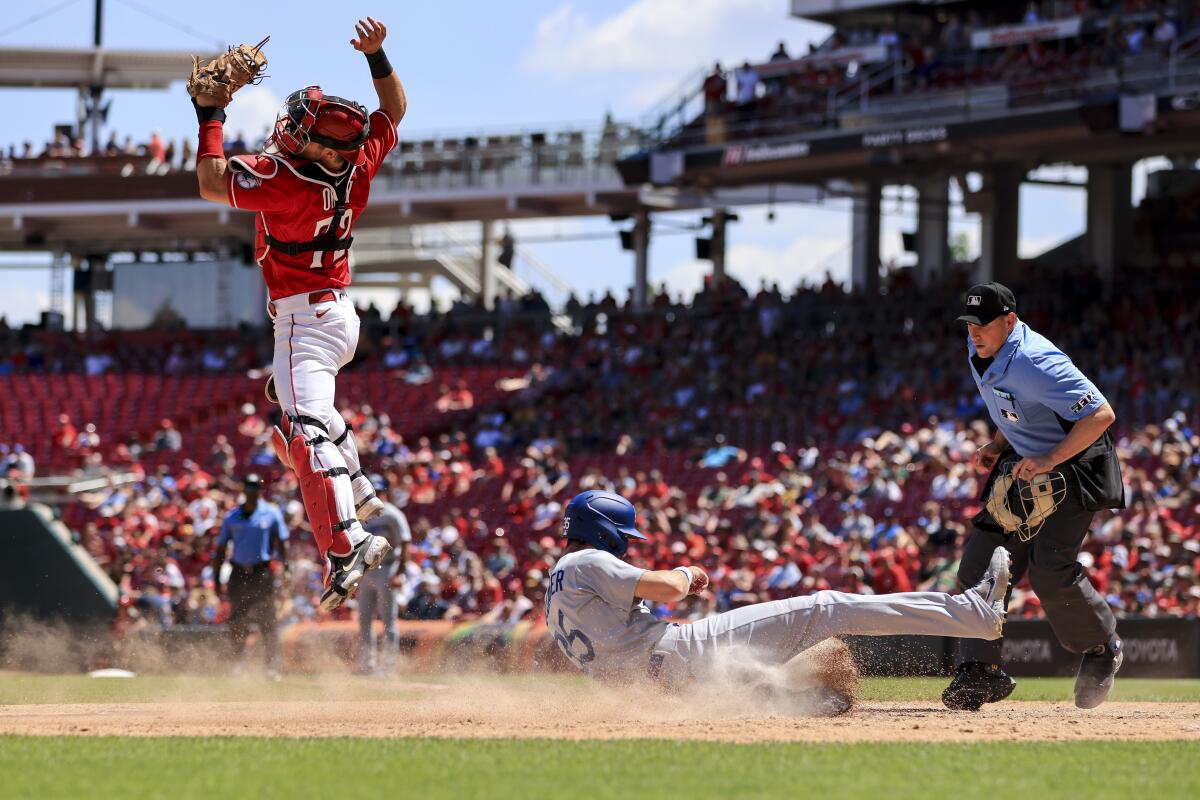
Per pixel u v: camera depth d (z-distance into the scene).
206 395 60.31
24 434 57.34
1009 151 49.66
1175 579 31.67
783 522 37.03
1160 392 43.47
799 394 49.78
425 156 62.75
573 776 8.22
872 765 8.70
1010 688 13.12
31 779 8.16
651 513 39.84
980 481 39.25
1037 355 12.34
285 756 9.12
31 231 68.62
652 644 11.52
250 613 22.75
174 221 67.81
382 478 46.59
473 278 76.38
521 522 44.16
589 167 60.19
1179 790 7.97
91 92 68.88
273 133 11.66
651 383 53.16
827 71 49.97
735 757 8.98
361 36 11.88
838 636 11.98
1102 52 44.12
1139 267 54.53
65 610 29.44
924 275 59.03
